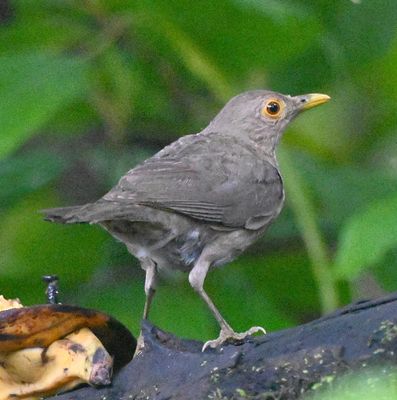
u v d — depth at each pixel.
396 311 8.83
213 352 9.32
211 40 13.75
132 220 11.23
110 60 14.38
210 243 12.28
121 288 13.66
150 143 14.96
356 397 6.70
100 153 14.57
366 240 10.91
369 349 8.63
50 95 12.59
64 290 14.33
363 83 15.91
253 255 14.52
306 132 16.27
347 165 15.16
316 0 14.52
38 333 9.44
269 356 8.93
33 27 14.75
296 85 15.37
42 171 13.79
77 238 14.58
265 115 14.02
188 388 9.01
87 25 14.58
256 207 12.62
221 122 14.05
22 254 14.75
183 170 12.12
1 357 9.52
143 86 14.64
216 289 13.79
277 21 12.92
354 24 14.77
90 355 9.45
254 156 13.09
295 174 14.05
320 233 13.88
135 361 9.48
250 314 13.59
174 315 13.16
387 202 11.17
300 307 14.77
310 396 8.47
